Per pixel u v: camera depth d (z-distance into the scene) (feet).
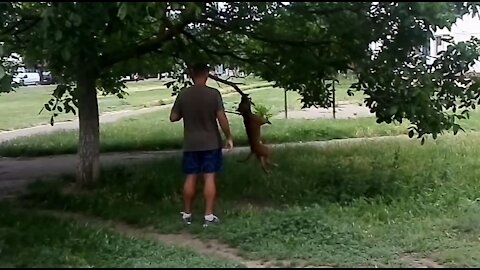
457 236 21.81
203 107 23.43
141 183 30.30
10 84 22.82
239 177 30.89
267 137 51.93
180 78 39.88
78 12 19.56
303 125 60.03
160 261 18.62
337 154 39.68
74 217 25.09
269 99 106.63
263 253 19.58
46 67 34.01
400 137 51.44
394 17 23.72
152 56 35.99
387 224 23.27
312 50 30.27
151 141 50.85
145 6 19.03
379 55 25.95
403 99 25.59
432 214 24.76
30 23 25.39
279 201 27.17
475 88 26.91
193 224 23.21
